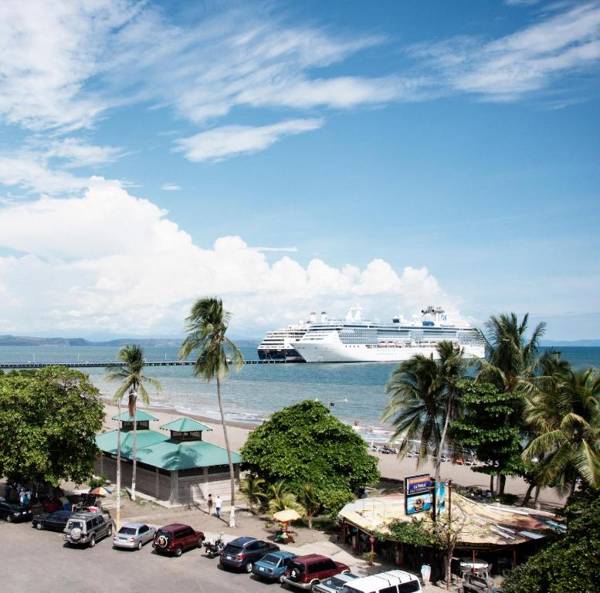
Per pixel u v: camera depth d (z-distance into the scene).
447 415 48.75
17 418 42.38
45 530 39.84
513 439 48.38
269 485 47.69
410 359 49.56
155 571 32.34
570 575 24.12
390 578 28.16
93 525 37.25
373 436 92.50
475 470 50.50
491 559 35.19
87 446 45.84
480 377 52.25
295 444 49.31
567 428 33.88
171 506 47.56
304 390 176.75
